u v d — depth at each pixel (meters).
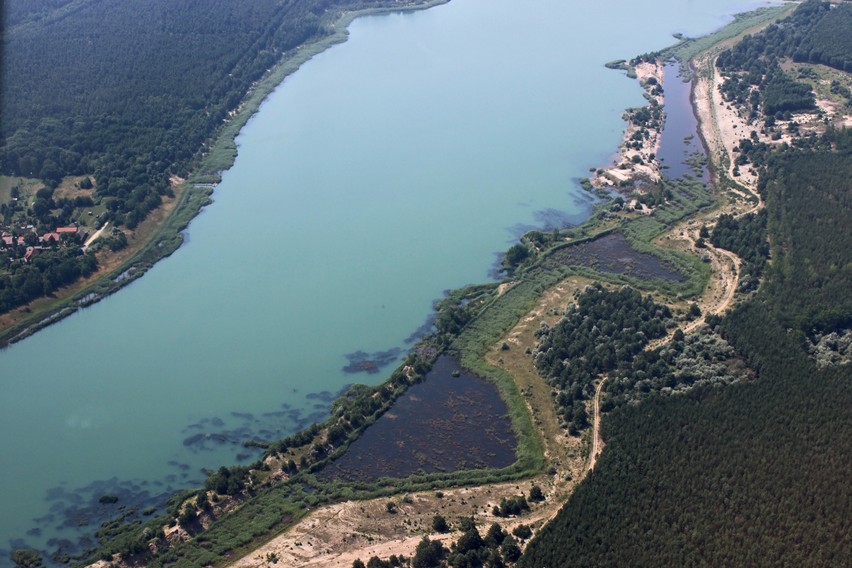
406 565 184.00
